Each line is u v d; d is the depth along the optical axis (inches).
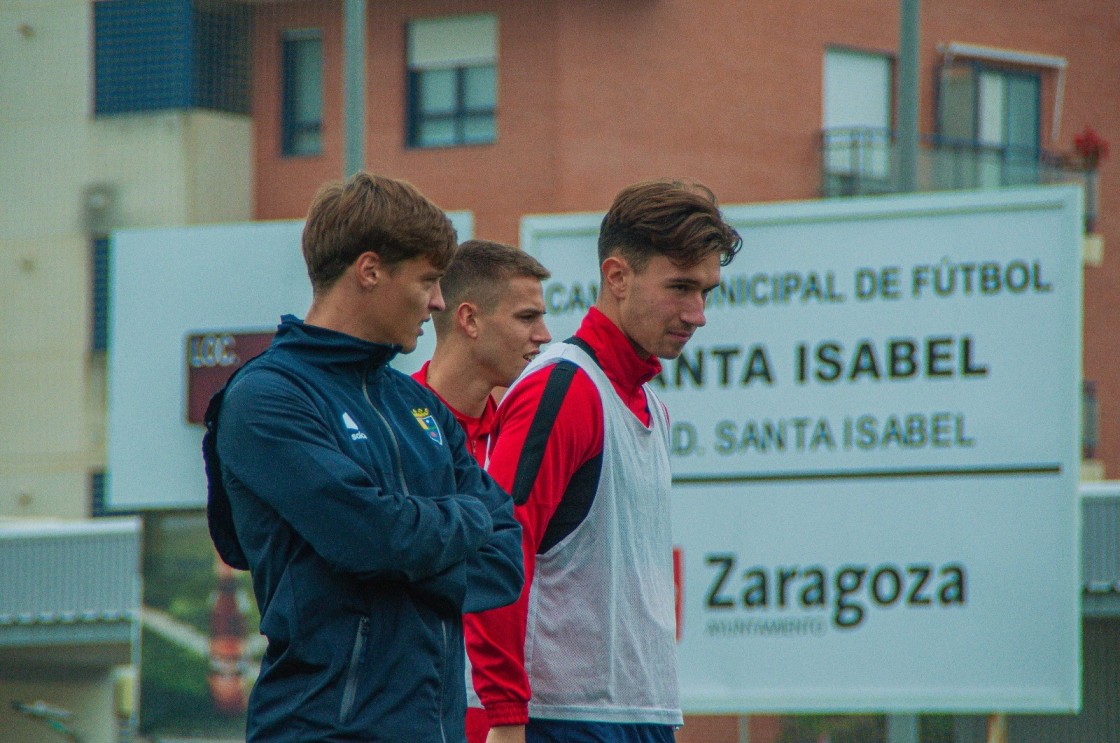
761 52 2979.8
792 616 1354.6
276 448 392.8
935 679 1323.8
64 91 3061.0
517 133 2760.8
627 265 520.1
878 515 1337.4
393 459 413.4
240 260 1533.0
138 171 3002.0
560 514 507.2
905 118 1397.6
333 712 387.5
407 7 2844.5
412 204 415.5
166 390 1550.2
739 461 1368.1
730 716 2588.6
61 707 3026.6
